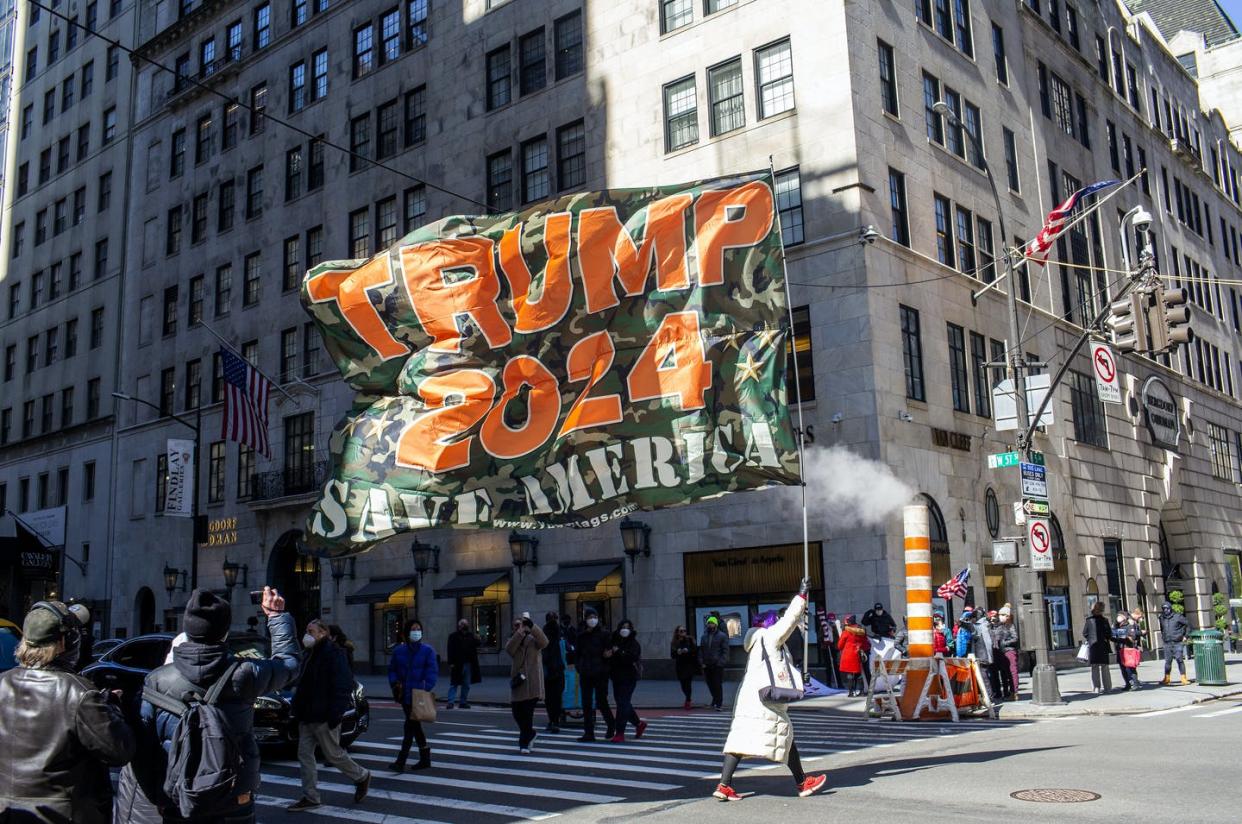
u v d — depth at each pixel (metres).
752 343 9.48
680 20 28.73
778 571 24.61
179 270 44.06
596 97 29.94
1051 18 37.28
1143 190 41.50
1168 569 39.66
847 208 24.91
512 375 9.84
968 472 26.81
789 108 26.23
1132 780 9.24
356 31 37.94
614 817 8.30
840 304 24.72
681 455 9.38
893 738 13.73
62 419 49.91
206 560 39.91
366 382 10.12
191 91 44.56
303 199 38.72
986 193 30.36
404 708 11.66
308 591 37.16
